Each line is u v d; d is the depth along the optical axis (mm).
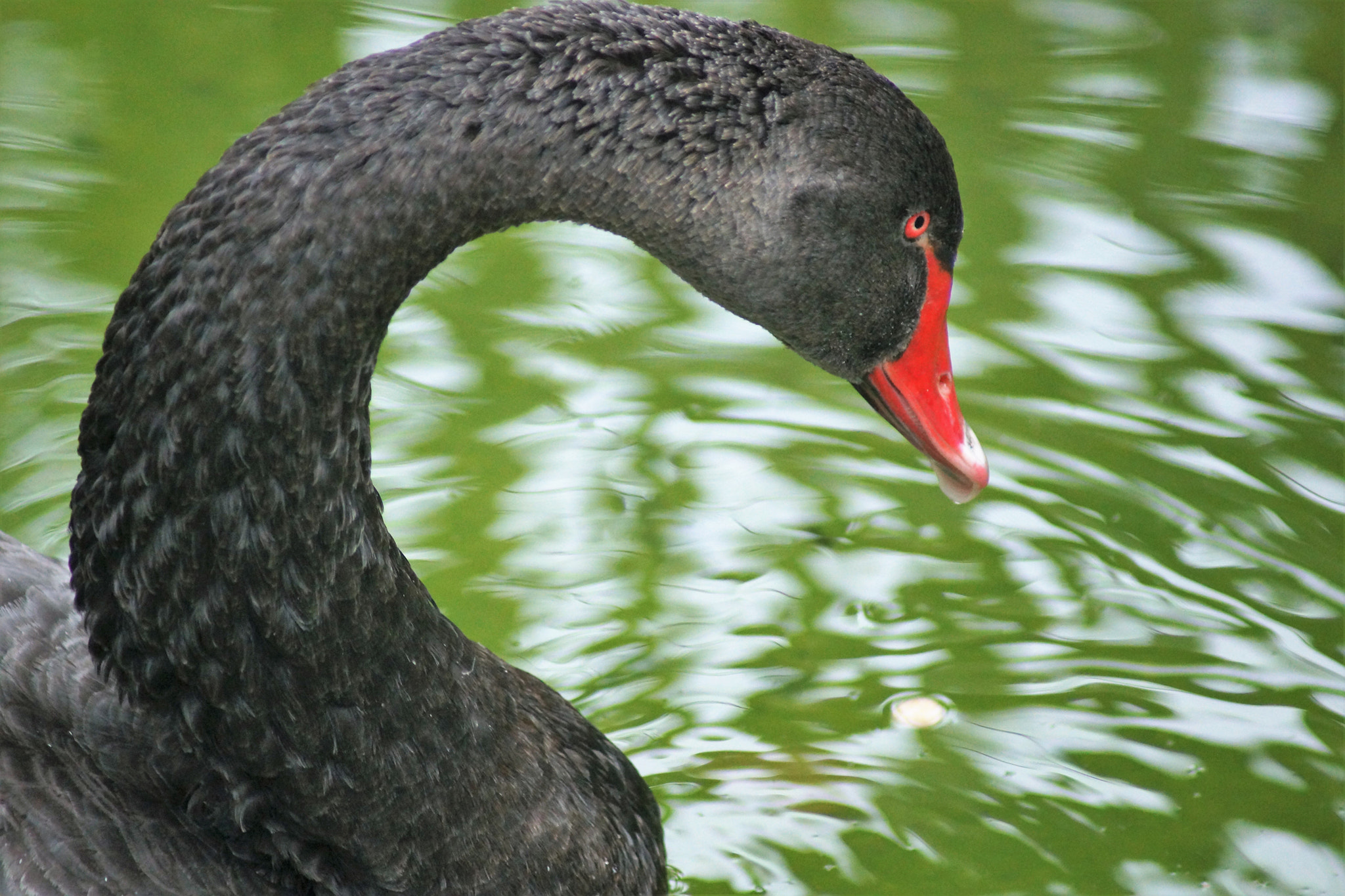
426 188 4418
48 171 10844
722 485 8766
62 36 12523
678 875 6543
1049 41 12852
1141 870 6578
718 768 7109
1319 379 9336
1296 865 6602
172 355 4418
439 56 4504
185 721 4984
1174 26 13078
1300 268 10219
